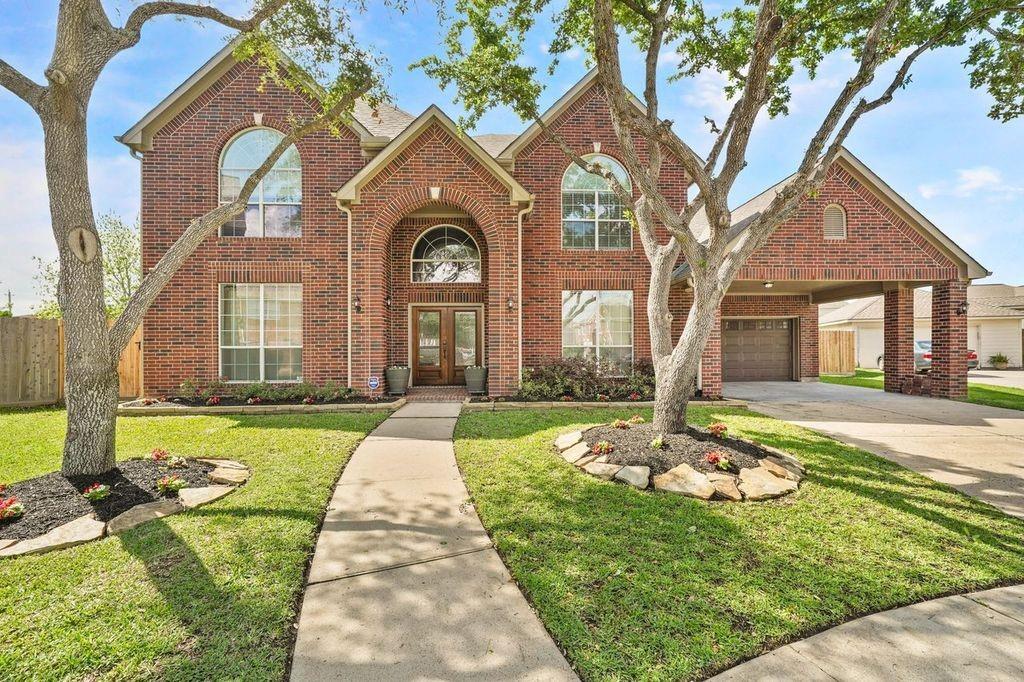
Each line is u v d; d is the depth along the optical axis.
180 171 11.52
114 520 4.15
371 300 11.37
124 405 10.30
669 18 7.36
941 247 12.07
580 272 12.39
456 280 13.39
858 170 11.93
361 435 7.50
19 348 10.92
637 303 12.50
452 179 11.44
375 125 13.35
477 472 5.70
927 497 5.05
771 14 5.53
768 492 4.96
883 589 3.30
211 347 11.43
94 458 5.09
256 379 11.71
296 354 11.79
